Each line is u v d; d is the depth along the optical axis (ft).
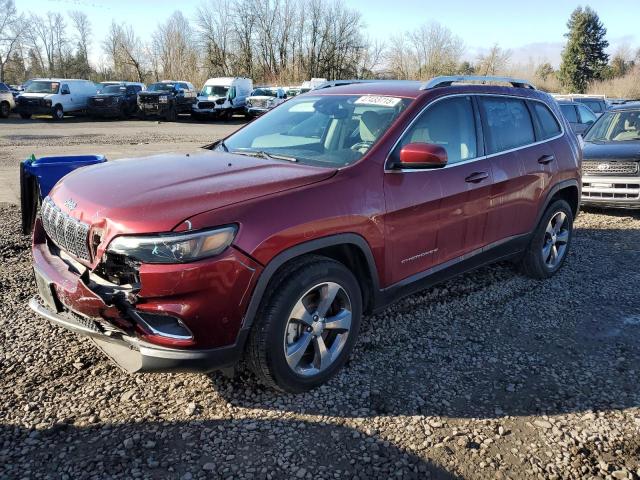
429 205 12.41
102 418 9.81
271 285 9.86
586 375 11.76
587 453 9.27
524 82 16.71
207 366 9.38
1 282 15.84
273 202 9.77
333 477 8.57
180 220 8.91
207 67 226.58
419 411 10.30
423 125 12.73
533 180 15.74
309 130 13.34
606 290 16.71
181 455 8.93
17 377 10.96
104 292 9.17
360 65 225.76
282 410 10.21
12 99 93.50
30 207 17.39
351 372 11.58
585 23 240.12
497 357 12.44
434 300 15.49
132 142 60.08
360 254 11.38
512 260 16.60
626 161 26.07
